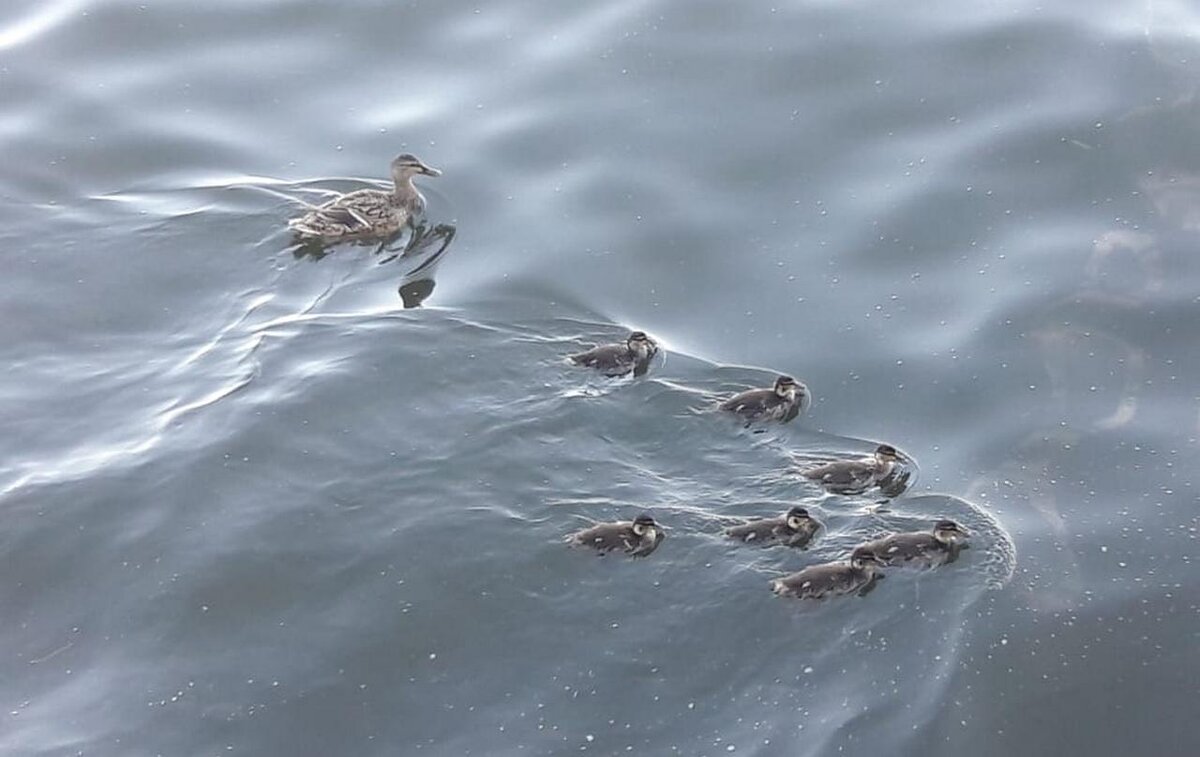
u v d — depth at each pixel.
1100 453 16.77
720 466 16.73
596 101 22.72
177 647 15.03
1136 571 15.34
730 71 22.97
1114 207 20.06
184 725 14.29
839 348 18.41
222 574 15.66
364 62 24.08
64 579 15.83
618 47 23.66
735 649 14.63
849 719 13.93
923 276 19.33
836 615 14.84
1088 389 17.58
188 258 20.34
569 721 14.09
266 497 16.45
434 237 20.61
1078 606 14.95
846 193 20.69
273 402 17.61
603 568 15.44
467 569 15.54
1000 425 17.23
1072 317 18.50
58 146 22.58
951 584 15.12
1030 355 18.08
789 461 16.78
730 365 18.19
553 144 22.03
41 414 17.86
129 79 23.95
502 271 19.91
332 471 16.70
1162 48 22.58
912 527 15.83
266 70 24.03
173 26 24.98
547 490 16.41
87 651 15.09
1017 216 20.03
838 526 15.86
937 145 21.28
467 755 13.85
